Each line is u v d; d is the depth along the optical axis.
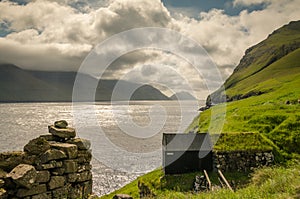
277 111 58.81
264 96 97.56
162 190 31.70
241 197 12.82
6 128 136.25
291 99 76.88
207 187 28.22
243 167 34.94
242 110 63.31
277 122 52.12
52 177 13.09
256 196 12.38
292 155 38.72
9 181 12.15
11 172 12.27
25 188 12.21
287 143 42.41
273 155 36.38
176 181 33.38
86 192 14.38
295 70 182.88
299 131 45.22
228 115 59.34
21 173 12.14
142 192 34.50
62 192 13.30
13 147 86.00
